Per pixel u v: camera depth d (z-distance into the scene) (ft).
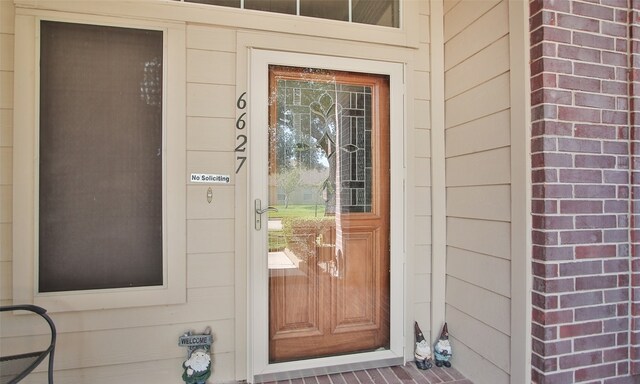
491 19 6.15
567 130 5.21
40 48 5.77
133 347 6.12
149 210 6.15
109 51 6.05
